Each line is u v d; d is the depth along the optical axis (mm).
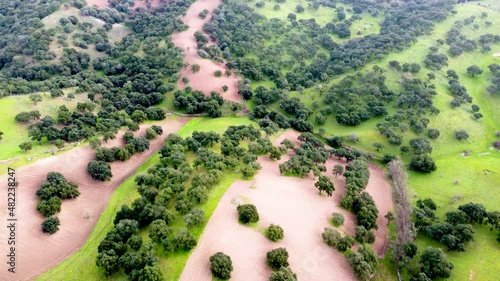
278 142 148000
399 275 96062
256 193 111188
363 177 125250
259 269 86562
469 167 135500
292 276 82500
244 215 97750
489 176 130250
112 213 110750
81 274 89062
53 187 108500
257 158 130500
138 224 98438
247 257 89188
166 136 150750
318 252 94438
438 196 124250
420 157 135750
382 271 96812
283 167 122125
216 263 83188
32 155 122938
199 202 103000
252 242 93375
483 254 100125
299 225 102000
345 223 106875
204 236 93562
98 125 143000
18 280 88562
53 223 101000
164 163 125625
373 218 106875
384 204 122688
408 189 123500
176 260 87125
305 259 91938
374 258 94812
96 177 120750
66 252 97375
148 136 145125
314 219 105250
